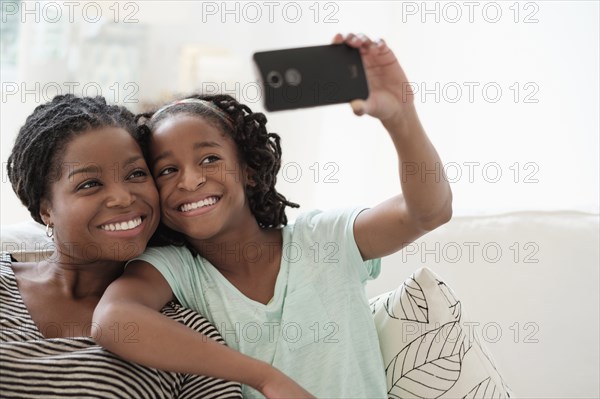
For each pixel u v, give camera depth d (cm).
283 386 95
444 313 115
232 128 116
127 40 228
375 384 114
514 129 189
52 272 113
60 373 96
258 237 120
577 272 135
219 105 117
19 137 111
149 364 97
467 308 135
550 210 140
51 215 109
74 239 106
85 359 97
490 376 116
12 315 104
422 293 116
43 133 106
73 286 112
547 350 133
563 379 132
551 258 136
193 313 109
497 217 140
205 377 106
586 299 134
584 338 133
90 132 105
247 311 113
